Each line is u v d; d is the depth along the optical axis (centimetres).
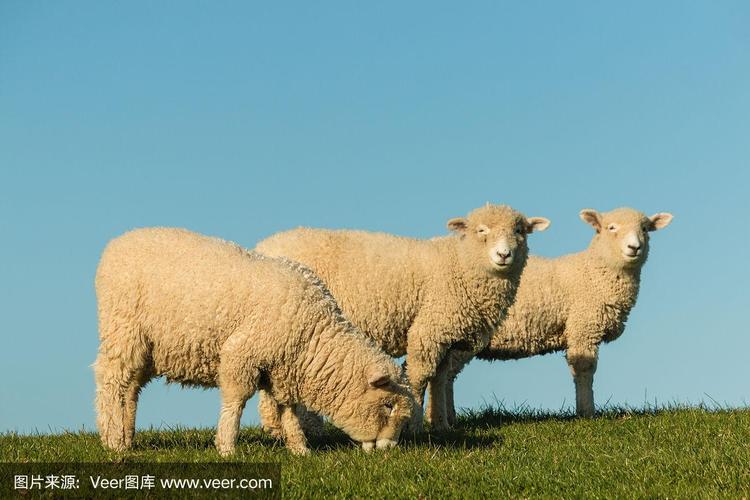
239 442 1588
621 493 1159
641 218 1933
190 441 1593
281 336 1340
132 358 1362
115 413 1394
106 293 1370
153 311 1341
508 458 1369
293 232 1752
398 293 1689
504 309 1730
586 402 1922
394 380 1407
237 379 1330
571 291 1936
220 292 1327
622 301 1923
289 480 1205
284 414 1432
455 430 1697
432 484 1206
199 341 1330
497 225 1684
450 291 1695
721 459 1316
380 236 1753
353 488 1183
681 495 1142
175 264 1347
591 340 1933
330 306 1400
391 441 1413
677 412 1781
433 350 1700
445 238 1761
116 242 1396
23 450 1399
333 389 1384
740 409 1808
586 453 1417
